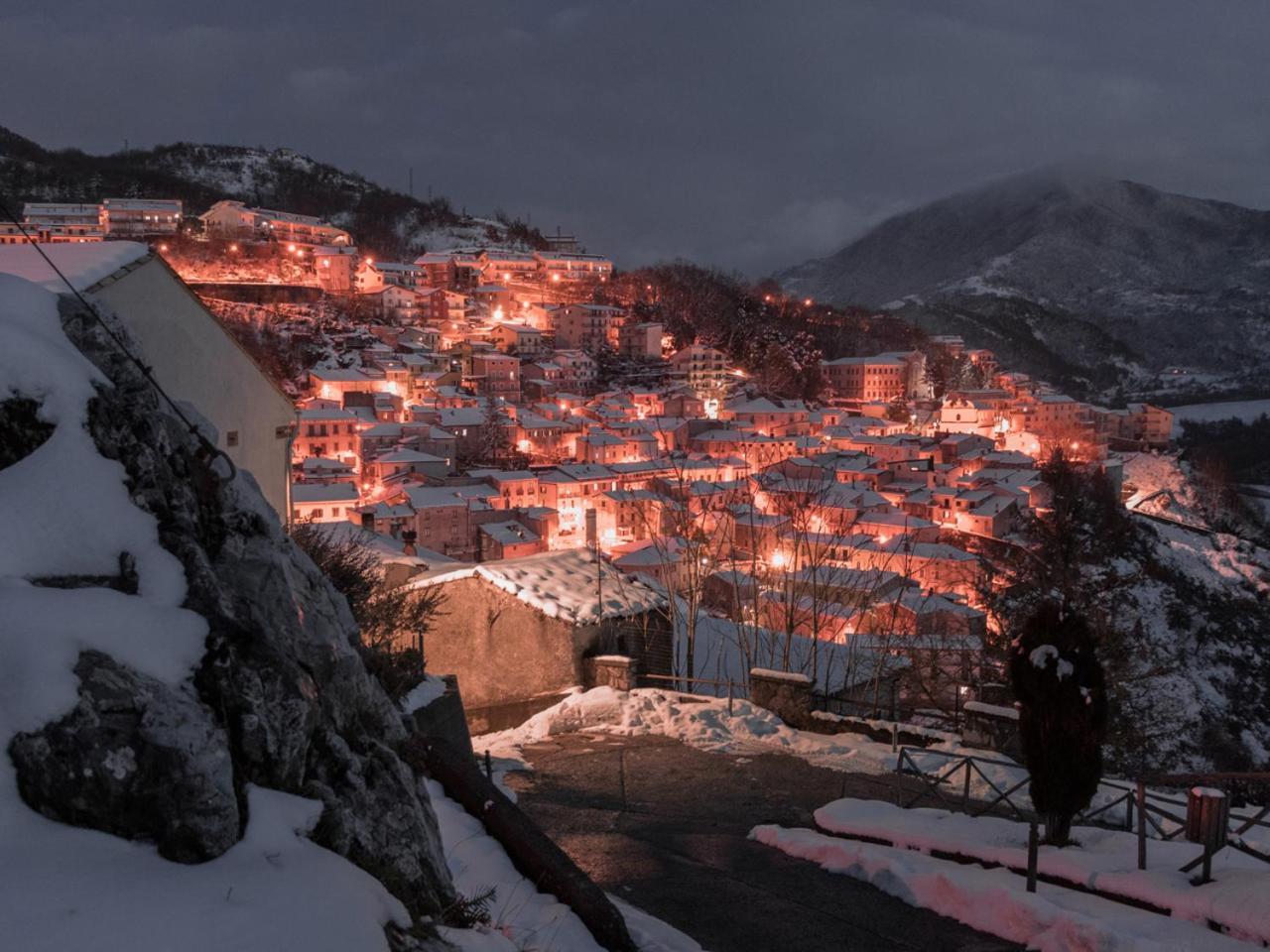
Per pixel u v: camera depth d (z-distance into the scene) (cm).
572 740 1241
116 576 371
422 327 13175
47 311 454
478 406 10756
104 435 407
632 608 1553
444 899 439
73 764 297
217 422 1309
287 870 321
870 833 814
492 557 7038
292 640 419
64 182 18488
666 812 957
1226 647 5553
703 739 1217
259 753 363
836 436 11788
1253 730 4731
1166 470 12800
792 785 1040
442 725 868
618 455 9856
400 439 8950
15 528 355
